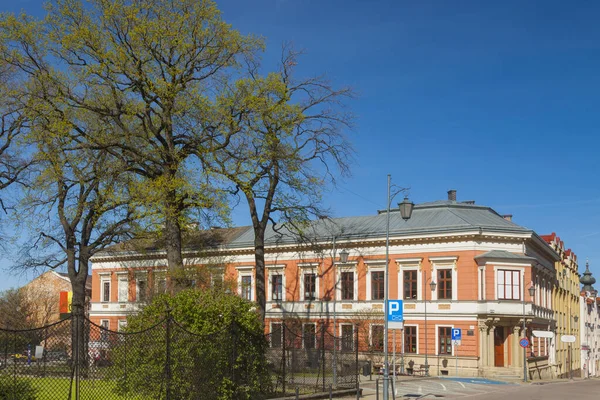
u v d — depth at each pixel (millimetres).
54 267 45375
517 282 56094
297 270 65250
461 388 39719
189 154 35250
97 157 37719
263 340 25094
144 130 34719
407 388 38250
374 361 56938
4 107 36438
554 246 75062
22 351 19844
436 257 57719
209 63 34656
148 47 32781
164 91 32812
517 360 55250
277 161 38062
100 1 32969
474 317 55281
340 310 62000
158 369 21266
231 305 23906
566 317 81312
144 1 33312
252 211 43750
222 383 22438
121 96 35312
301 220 43125
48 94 35031
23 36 34031
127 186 34781
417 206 63625
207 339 22172
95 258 75750
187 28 33531
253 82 35844
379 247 60938
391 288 59812
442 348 56562
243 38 34844
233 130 34781
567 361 80188
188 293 23875
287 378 30359
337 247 63219
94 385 21078
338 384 32281
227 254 64750
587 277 98250
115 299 75812
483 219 60812
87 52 33312
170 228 34375
